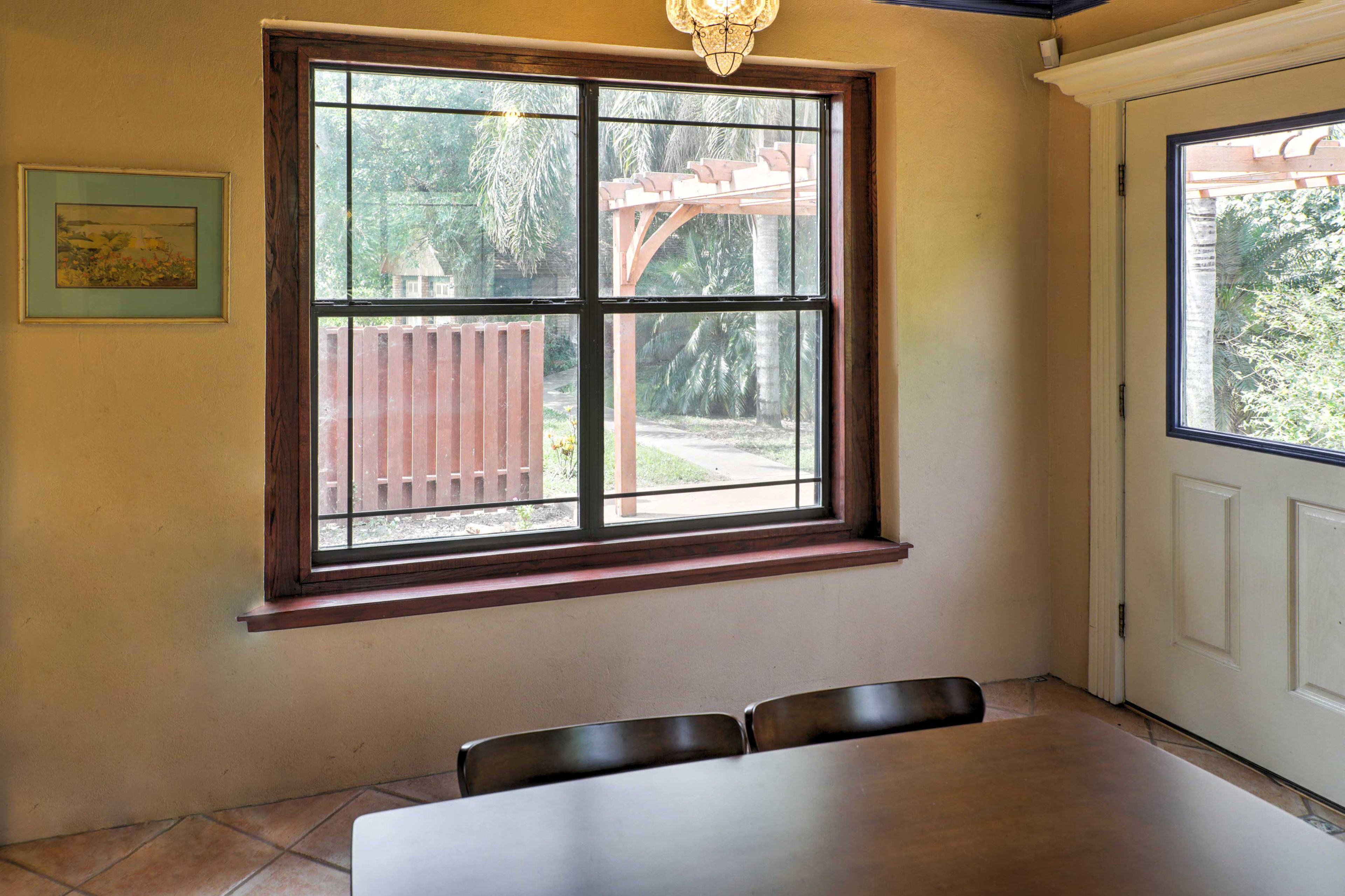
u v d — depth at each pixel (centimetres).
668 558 346
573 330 331
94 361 273
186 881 262
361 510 313
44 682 277
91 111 267
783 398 362
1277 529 302
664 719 199
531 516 333
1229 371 315
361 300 307
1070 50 361
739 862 148
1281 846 152
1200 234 321
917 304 358
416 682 310
